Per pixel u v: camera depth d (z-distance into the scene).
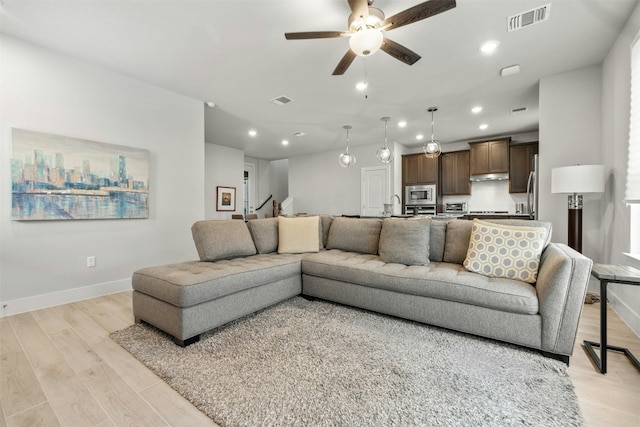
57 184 2.71
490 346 1.89
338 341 1.97
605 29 2.40
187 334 1.91
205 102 4.06
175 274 2.09
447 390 1.44
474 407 1.31
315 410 1.31
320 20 2.27
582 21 2.29
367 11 1.88
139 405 1.36
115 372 1.63
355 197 7.12
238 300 2.25
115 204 3.11
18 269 2.53
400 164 6.87
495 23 2.32
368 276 2.40
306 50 2.71
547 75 3.24
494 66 3.04
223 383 1.51
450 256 2.61
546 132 3.25
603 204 2.86
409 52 2.22
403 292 2.25
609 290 2.64
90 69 2.93
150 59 2.88
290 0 2.04
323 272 2.71
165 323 2.00
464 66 3.04
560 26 2.36
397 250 2.64
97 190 2.97
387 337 2.02
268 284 2.53
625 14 2.21
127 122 3.22
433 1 1.69
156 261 3.50
